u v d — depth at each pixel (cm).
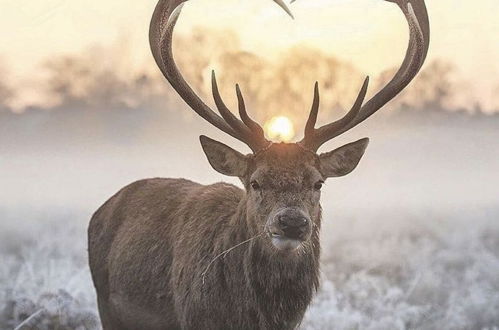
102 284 2336
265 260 1908
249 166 1945
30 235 3919
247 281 1927
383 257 3588
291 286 1931
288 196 1852
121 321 2262
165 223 2159
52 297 2953
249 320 1938
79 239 3822
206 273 1970
